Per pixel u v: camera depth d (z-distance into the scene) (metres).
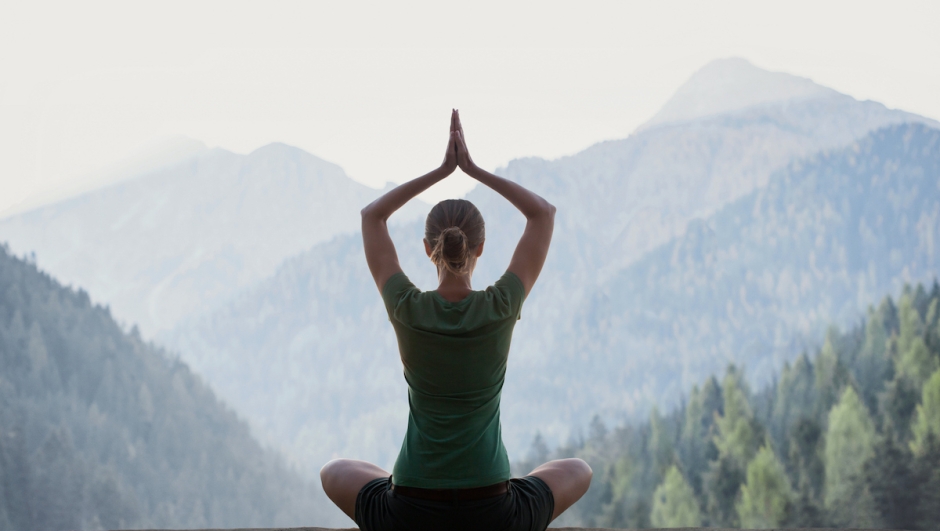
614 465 70.12
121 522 76.94
